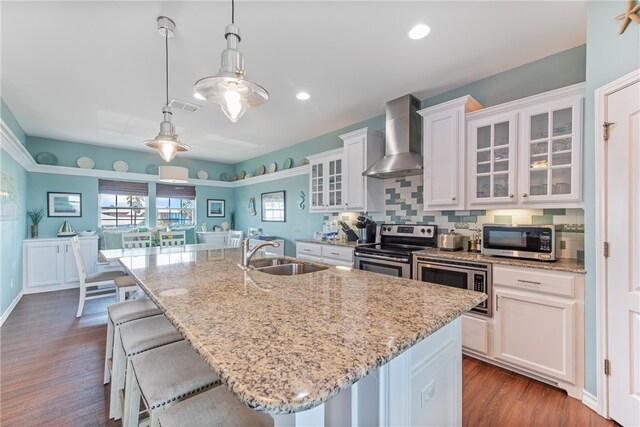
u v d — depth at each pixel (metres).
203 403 0.94
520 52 2.43
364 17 2.00
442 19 2.02
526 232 2.28
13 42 2.25
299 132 4.66
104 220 5.62
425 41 2.28
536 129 2.35
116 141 5.18
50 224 4.99
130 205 5.94
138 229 5.52
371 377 0.84
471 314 2.36
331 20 2.03
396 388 0.86
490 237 2.47
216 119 4.01
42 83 2.93
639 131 1.55
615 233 1.68
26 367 2.32
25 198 4.61
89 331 3.04
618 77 1.66
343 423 0.87
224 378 0.62
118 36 2.19
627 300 1.62
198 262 2.13
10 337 2.90
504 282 2.19
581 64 2.35
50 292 4.50
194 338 0.81
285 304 1.11
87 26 2.07
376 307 1.08
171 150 2.49
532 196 2.32
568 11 1.94
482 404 1.85
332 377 0.61
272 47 2.34
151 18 1.99
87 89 3.07
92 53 2.41
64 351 2.60
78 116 3.87
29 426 1.67
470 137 2.68
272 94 3.23
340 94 3.24
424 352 1.02
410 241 3.31
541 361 2.02
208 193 6.98
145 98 3.30
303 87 3.06
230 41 1.44
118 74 2.76
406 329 0.88
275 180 5.91
